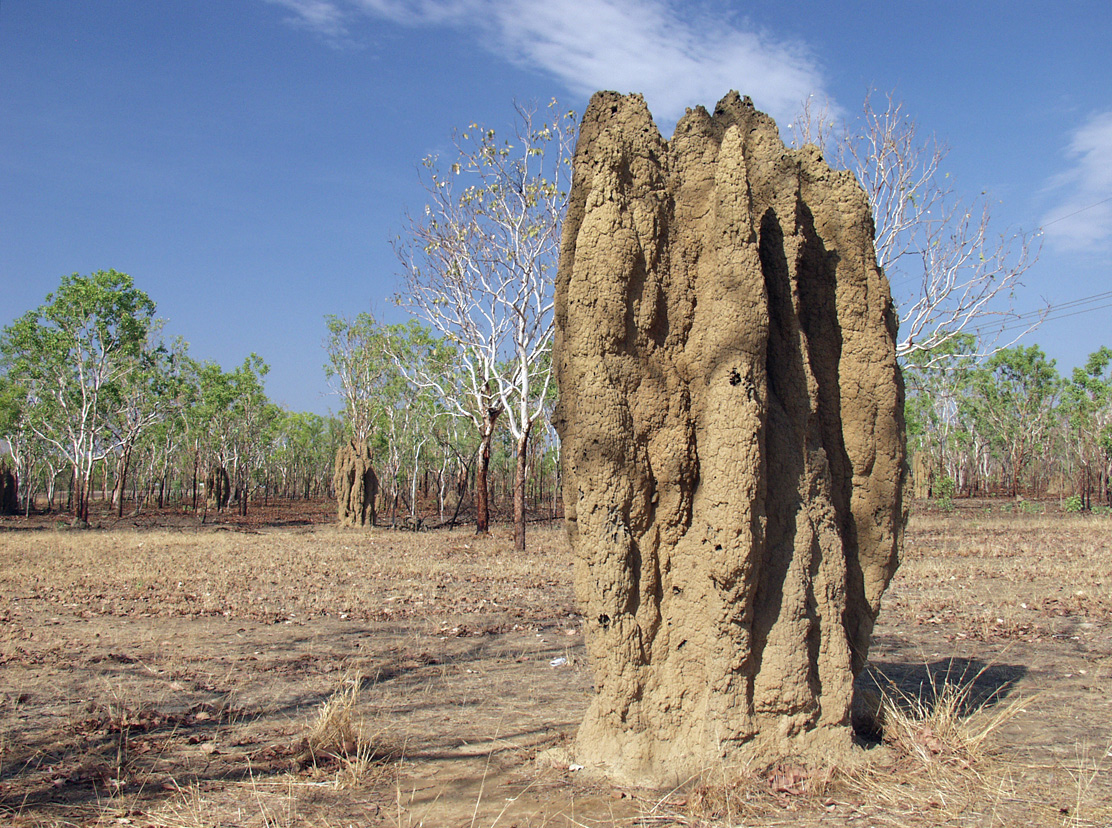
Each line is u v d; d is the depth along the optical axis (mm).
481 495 27297
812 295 6059
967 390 57938
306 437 69500
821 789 4699
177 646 10047
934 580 15297
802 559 5191
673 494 5203
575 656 9367
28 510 45750
